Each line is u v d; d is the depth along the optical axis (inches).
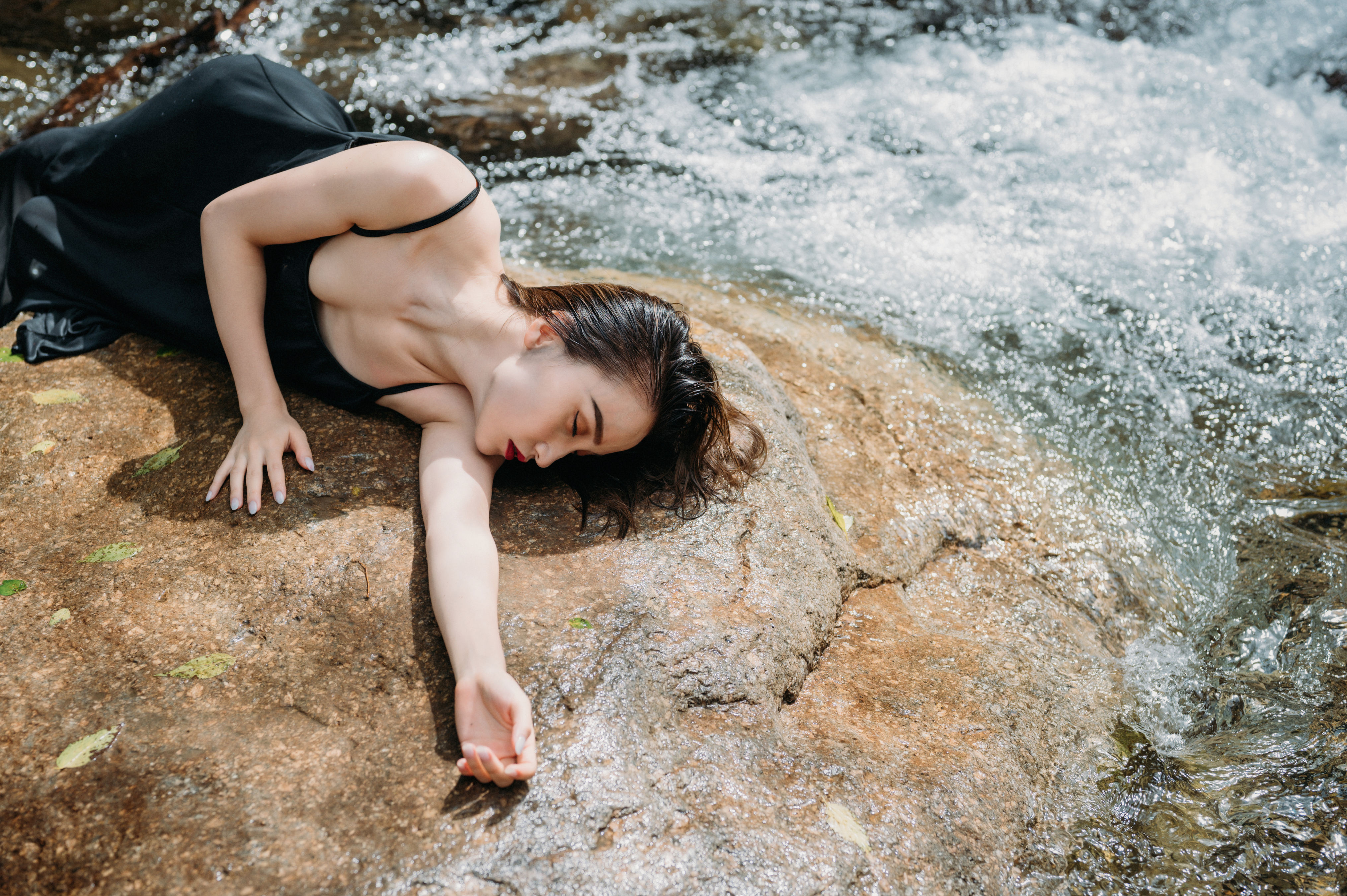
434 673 89.0
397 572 96.3
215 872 73.5
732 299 176.2
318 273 107.6
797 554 109.8
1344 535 139.5
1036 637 123.5
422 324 104.3
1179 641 128.2
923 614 123.3
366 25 260.2
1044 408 159.8
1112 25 282.8
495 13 272.4
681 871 77.8
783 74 255.6
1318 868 95.5
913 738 99.6
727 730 92.0
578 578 99.2
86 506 105.0
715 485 112.0
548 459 99.2
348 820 77.7
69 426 113.8
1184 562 138.1
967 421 153.9
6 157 132.0
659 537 105.7
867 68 260.5
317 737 84.0
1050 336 175.3
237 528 100.2
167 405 117.3
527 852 76.4
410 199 101.1
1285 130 235.9
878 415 149.7
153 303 122.3
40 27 243.9
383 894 73.0
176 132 116.4
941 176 218.8
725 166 220.4
